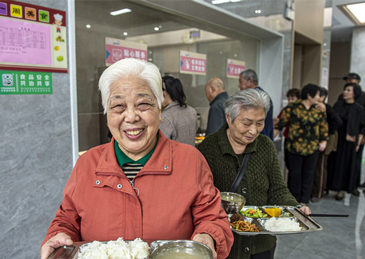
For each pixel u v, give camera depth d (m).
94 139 2.43
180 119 2.12
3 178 1.53
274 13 4.00
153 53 2.88
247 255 1.01
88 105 2.36
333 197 3.99
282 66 4.33
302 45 5.95
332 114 3.50
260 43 4.45
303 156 3.28
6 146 1.53
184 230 0.83
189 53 3.30
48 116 1.70
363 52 8.75
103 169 0.82
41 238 1.73
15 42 1.52
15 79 1.54
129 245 0.72
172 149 0.87
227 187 1.34
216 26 3.59
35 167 1.67
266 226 1.12
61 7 1.71
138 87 0.76
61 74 1.75
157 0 2.60
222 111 2.63
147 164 0.82
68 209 0.86
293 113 3.21
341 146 3.76
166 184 0.82
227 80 3.94
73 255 0.73
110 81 0.77
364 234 2.81
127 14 2.60
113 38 2.50
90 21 2.31
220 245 0.78
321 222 3.08
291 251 2.46
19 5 1.52
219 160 1.34
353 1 6.43
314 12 5.28
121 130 0.79
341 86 10.82
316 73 5.93
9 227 1.58
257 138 1.40
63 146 1.79
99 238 0.82
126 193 0.81
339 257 2.38
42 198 1.71
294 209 1.25
